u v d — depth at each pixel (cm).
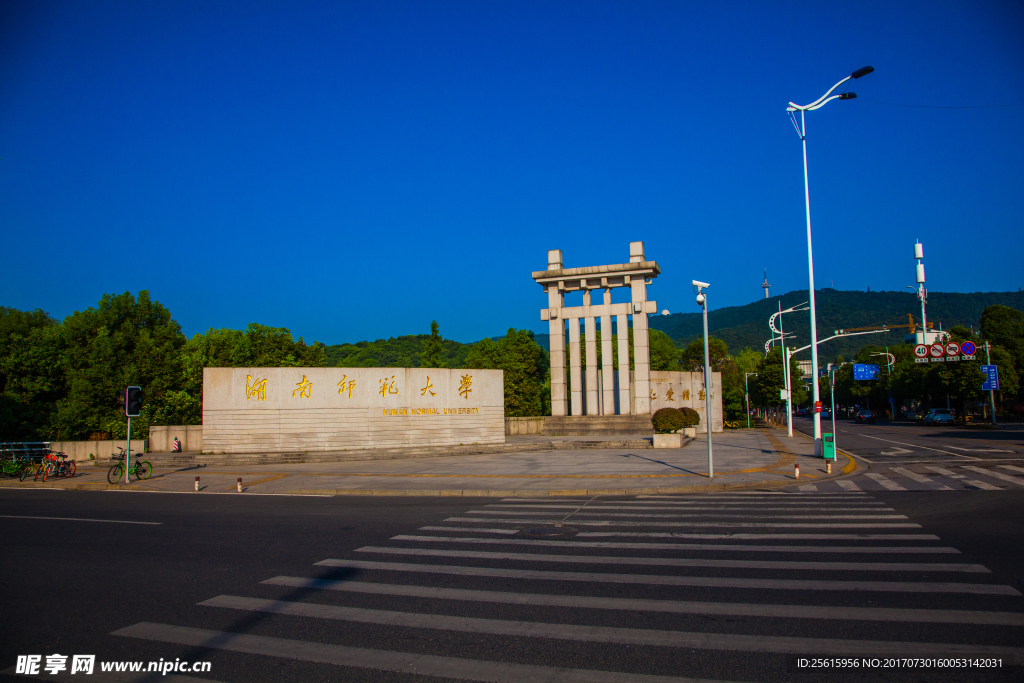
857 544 1043
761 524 1239
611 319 4212
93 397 3672
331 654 630
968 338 6881
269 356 5384
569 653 618
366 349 10712
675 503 1546
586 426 4081
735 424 5703
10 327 3828
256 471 2436
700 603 757
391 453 2848
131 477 2266
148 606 794
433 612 750
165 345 4297
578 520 1328
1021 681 542
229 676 584
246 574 938
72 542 1187
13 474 2400
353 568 962
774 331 6725
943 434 4084
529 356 5156
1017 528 1145
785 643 629
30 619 750
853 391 8550
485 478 2077
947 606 725
